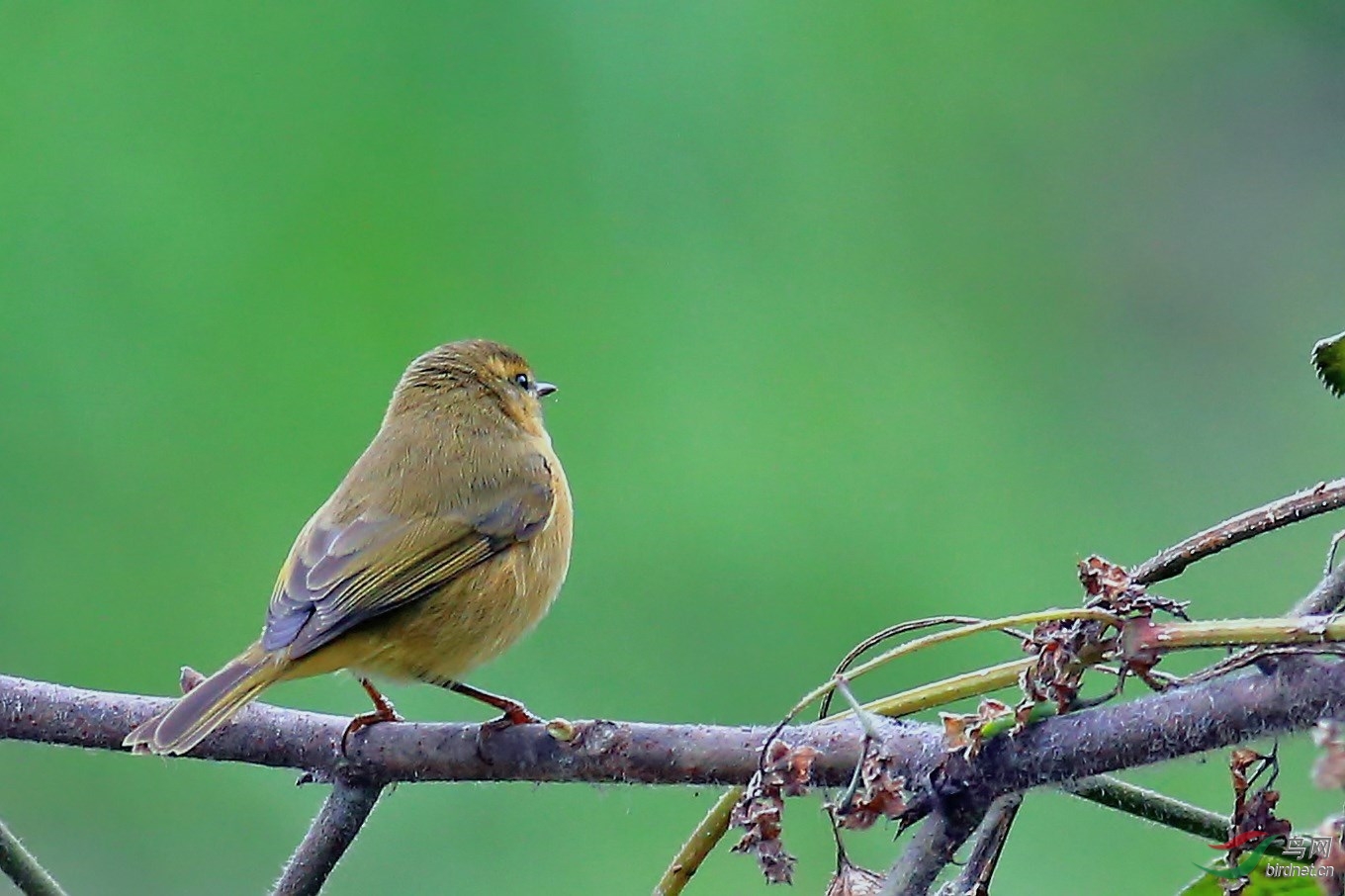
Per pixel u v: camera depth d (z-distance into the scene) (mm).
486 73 13469
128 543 12203
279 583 8539
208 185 12992
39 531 12180
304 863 6707
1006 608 12242
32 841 11125
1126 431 13922
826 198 13727
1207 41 14992
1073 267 14461
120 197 12812
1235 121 14969
